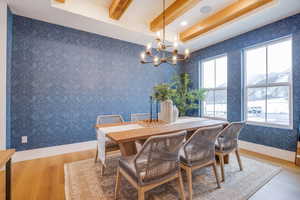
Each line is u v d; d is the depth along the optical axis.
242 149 3.14
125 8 2.49
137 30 3.12
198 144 1.50
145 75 3.93
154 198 1.54
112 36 3.34
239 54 3.35
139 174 1.17
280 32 2.70
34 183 1.83
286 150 2.61
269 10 2.41
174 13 2.54
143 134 1.56
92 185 1.77
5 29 2.12
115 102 3.45
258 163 2.38
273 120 2.90
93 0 2.54
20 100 2.51
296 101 2.52
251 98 3.25
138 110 3.78
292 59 2.58
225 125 2.22
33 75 2.61
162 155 1.21
